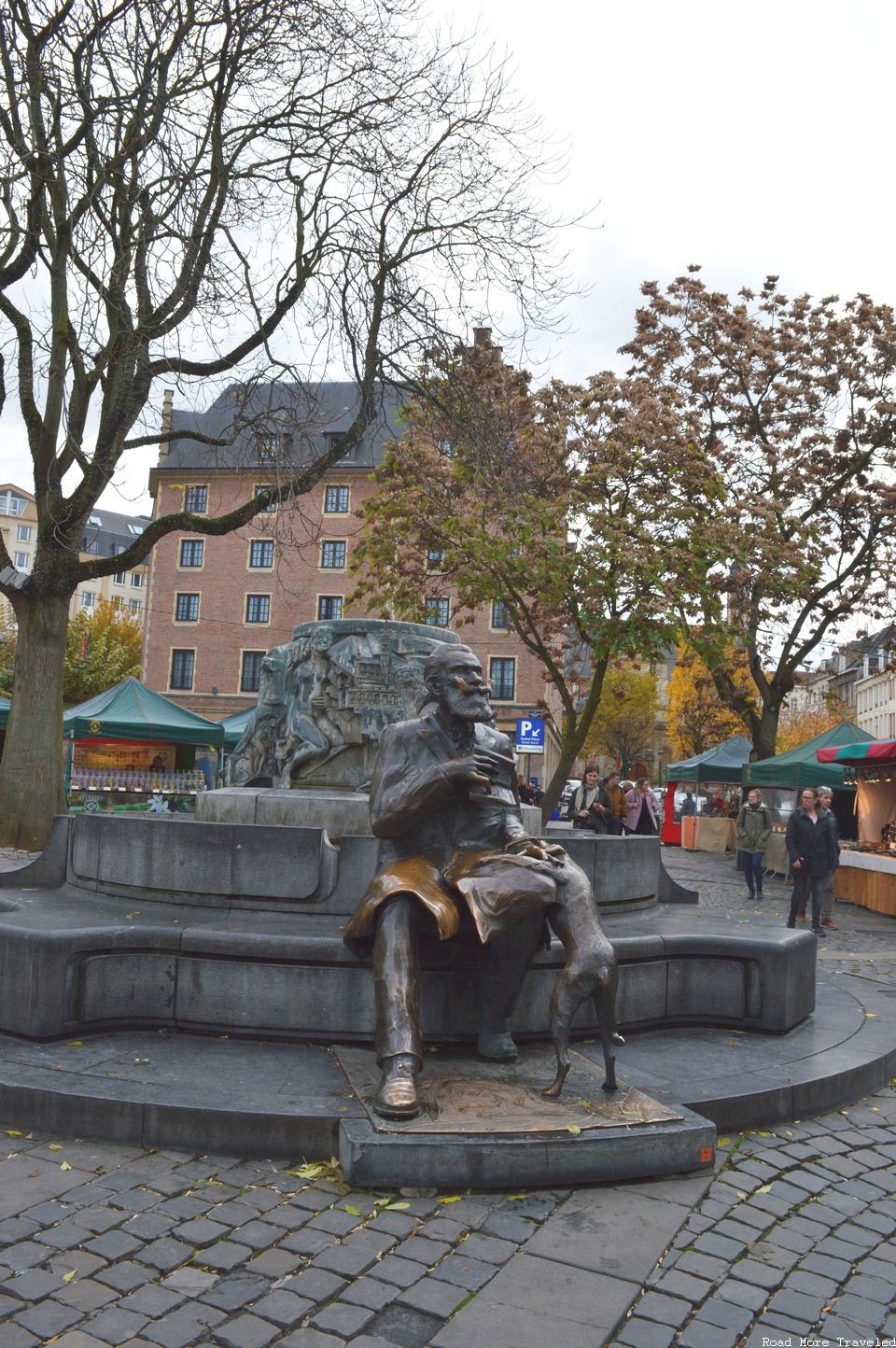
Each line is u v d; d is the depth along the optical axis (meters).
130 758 26.39
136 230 13.10
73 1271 2.89
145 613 45.16
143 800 22.80
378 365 14.05
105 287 12.83
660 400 18.09
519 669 40.97
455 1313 2.74
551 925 4.20
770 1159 3.98
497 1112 3.76
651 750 65.94
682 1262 3.09
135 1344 2.55
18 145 12.23
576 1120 3.71
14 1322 2.63
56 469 15.45
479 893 3.99
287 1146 3.70
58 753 15.07
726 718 42.44
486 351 14.82
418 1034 3.84
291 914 5.34
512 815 4.54
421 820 4.39
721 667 24.39
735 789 30.56
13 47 11.89
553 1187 3.54
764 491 22.55
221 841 5.47
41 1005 4.50
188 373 14.37
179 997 4.73
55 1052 4.40
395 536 18.81
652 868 6.70
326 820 6.60
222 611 44.66
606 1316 2.75
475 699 4.45
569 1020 3.95
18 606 15.15
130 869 5.76
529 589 18.05
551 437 17.59
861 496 22.25
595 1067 4.45
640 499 16.75
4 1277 2.85
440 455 18.17
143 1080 4.05
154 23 12.05
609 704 48.47
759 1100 4.34
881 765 16.47
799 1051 5.06
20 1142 3.80
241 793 6.96
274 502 14.11
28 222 13.70
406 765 4.46
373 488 43.41
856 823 21.34
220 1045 4.57
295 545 14.45
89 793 22.08
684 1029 5.41
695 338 23.05
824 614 23.36
